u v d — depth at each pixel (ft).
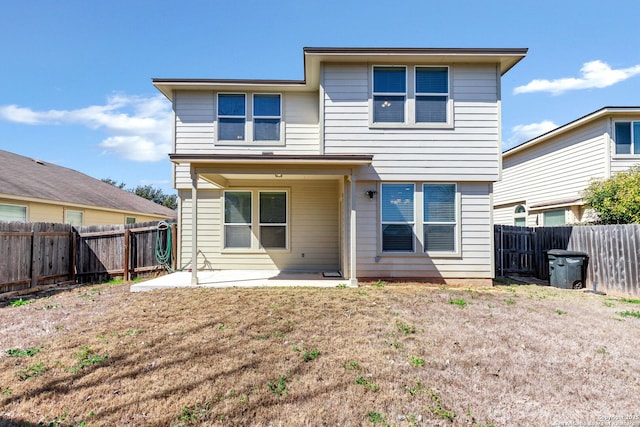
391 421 9.42
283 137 34.40
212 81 33.19
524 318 18.71
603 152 39.09
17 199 37.19
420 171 28.94
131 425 9.16
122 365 12.53
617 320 18.52
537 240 35.01
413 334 15.94
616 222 33.06
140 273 34.45
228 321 17.39
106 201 55.06
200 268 34.30
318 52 27.99
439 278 28.78
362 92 29.25
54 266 30.96
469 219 29.12
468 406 10.22
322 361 12.96
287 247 34.81
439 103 29.30
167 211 77.61
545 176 49.14
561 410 10.09
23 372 11.97
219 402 10.23
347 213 29.63
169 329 16.28
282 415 9.64
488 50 27.86
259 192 34.88
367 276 28.71
